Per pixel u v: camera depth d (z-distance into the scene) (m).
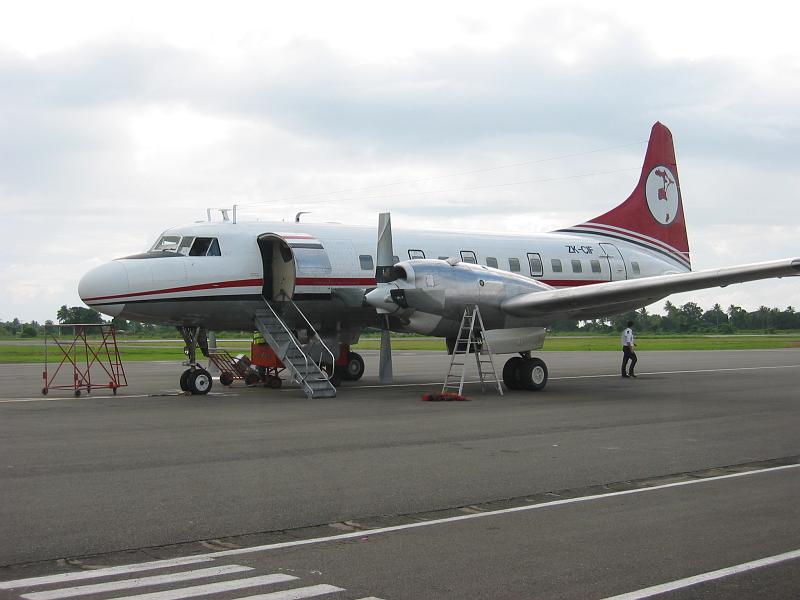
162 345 61.12
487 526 6.96
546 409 15.80
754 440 11.82
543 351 45.97
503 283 18.73
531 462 10.01
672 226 28.12
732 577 5.57
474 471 9.42
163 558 6.04
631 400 17.61
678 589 5.35
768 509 7.53
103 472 9.35
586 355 40.66
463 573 5.68
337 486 8.59
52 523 7.04
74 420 14.17
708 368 29.42
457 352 19.19
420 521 7.14
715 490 8.39
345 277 20.73
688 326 107.38
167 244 19.81
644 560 5.96
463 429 12.96
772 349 47.94
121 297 18.41
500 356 39.97
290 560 6.00
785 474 9.27
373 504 7.77
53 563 5.91
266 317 20.20
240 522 7.09
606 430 12.86
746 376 25.22
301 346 20.89
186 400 17.83
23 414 15.09
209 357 22.53
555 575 5.64
